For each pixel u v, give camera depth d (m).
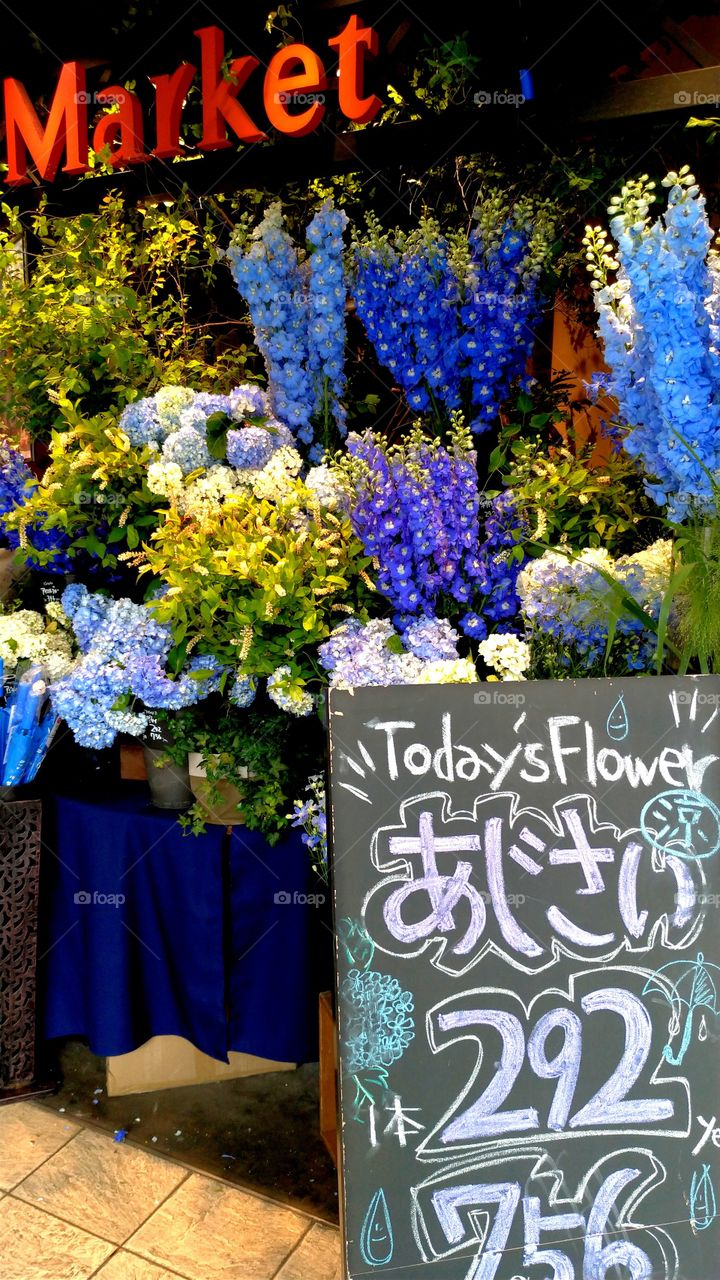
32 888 2.43
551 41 2.60
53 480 2.05
